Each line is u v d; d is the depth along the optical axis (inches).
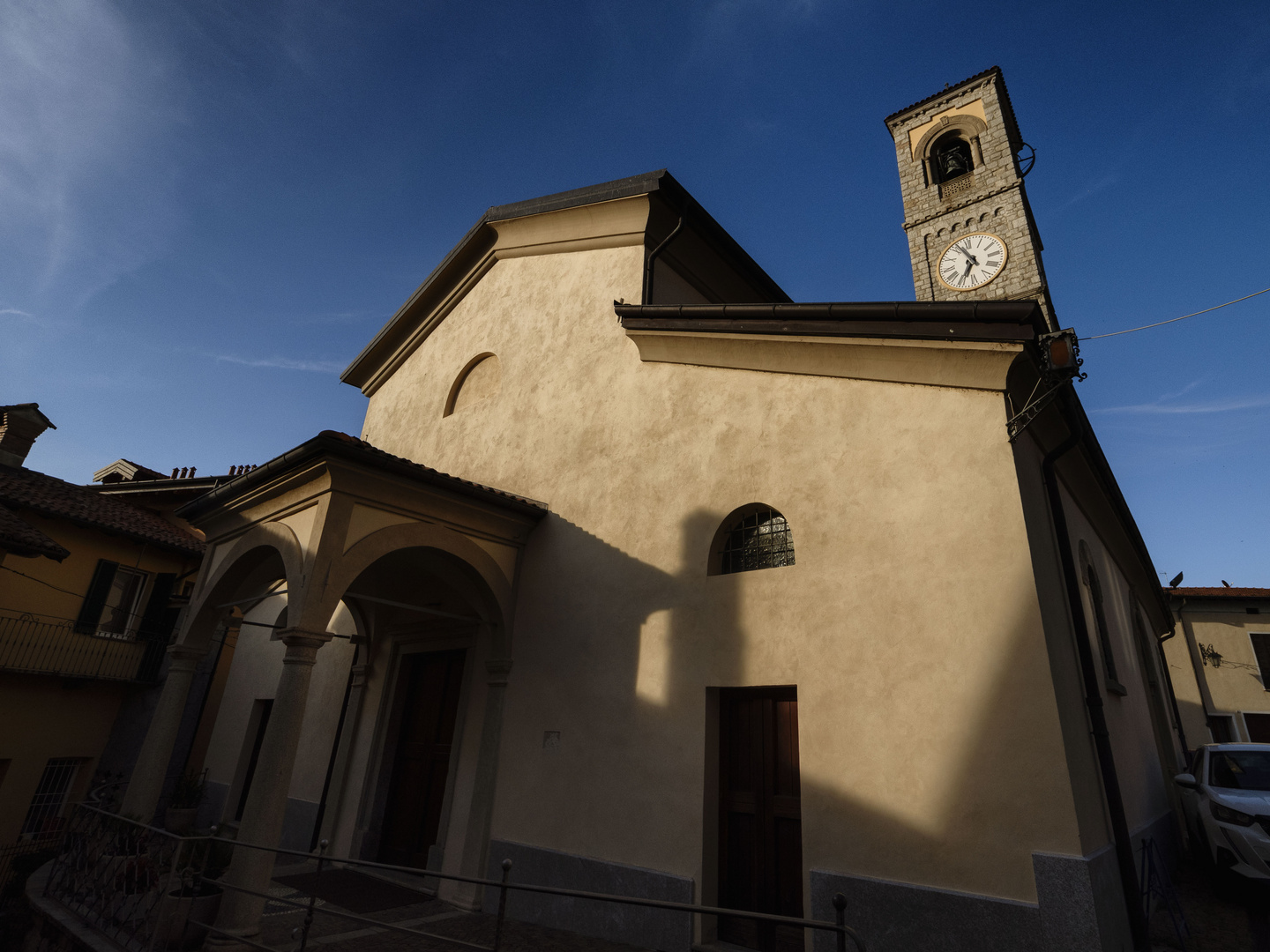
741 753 237.0
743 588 245.1
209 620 315.6
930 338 222.4
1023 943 163.8
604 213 384.5
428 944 224.2
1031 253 816.3
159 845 235.6
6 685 513.3
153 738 291.3
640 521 288.4
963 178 927.0
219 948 201.0
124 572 613.6
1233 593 844.6
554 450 342.3
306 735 418.9
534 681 297.4
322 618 239.5
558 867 255.9
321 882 307.4
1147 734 347.9
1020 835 172.2
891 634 207.5
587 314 363.9
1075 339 188.7
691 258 391.2
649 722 253.8
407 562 322.0
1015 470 200.2
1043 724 176.2
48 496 569.9
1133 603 427.2
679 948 217.5
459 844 293.1
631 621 273.7
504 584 315.6
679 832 231.8
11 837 503.5
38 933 248.4
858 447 234.1
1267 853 253.1
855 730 205.5
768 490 251.9
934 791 187.3
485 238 455.8
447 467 413.1
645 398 310.2
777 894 214.5
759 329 265.9
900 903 182.4
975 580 197.2
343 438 250.4
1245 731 796.0
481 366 434.9
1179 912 219.3
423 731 349.7
